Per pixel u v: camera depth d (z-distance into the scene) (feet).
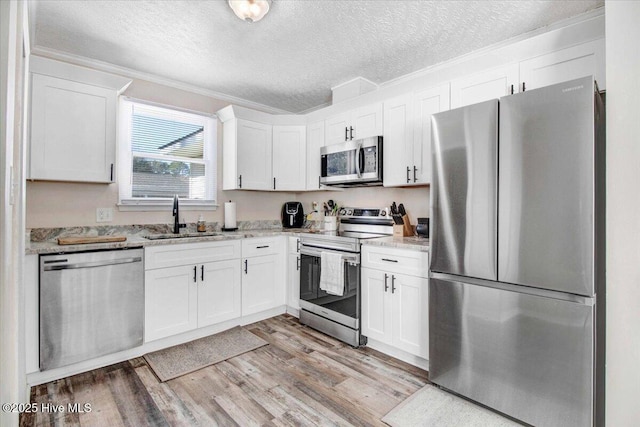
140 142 10.10
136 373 7.23
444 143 6.48
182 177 11.00
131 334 7.81
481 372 6.01
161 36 7.89
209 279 9.22
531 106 5.37
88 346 7.22
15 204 3.90
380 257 8.16
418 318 7.36
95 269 7.32
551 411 5.20
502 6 6.68
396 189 10.39
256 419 5.71
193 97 11.21
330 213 11.99
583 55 6.07
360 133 10.10
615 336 4.44
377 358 8.03
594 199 4.85
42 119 7.55
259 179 11.80
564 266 5.05
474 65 7.44
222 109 11.40
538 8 6.74
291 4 6.59
